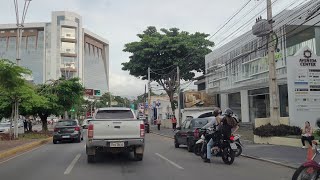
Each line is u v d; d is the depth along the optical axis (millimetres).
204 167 13766
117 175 11883
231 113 15023
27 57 125438
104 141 14734
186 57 54031
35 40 126062
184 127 21547
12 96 30125
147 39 54438
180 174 12047
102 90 151250
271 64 23969
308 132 18688
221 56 41469
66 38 125188
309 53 23453
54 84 42156
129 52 55938
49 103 38344
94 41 144000
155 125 69812
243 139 26844
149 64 55094
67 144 27422
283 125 23312
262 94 36188
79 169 13320
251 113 38188
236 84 36906
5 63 23531
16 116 30875
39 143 27984
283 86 31797
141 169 13211
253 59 33250
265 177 11539
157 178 11273
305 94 23234
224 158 14844
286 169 13359
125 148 15023
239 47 36594
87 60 138250
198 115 31953
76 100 42781
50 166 14383
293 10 29203
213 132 14930
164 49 53469
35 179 11328
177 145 22484
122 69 57125
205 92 50562
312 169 8945
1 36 125750
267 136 23297
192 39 54750
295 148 19875
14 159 17484
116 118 16516
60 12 125812
